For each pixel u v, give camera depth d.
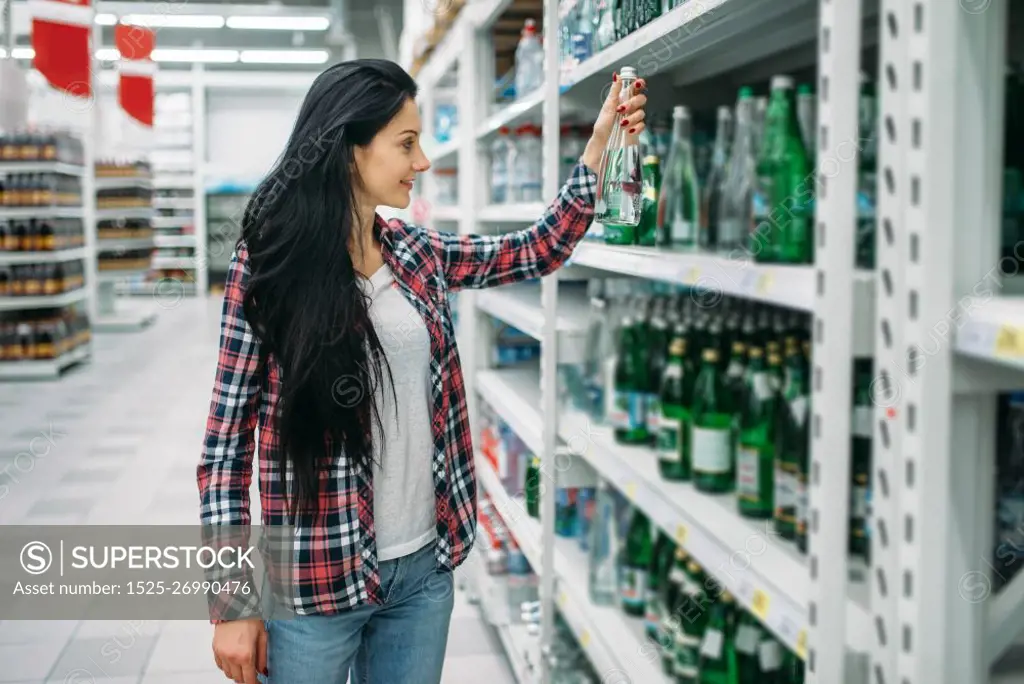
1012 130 1.41
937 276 1.00
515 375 3.97
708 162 2.24
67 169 9.53
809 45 2.06
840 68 1.09
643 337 2.38
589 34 2.46
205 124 19.33
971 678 1.06
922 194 1.00
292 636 1.56
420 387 1.60
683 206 2.08
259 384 1.53
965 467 1.04
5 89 7.53
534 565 2.81
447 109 5.91
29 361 8.86
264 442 1.53
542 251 1.92
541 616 2.73
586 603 2.46
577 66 2.34
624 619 2.36
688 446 1.97
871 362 1.51
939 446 1.02
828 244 1.11
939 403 1.01
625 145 1.92
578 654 2.75
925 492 1.02
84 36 7.23
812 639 1.17
